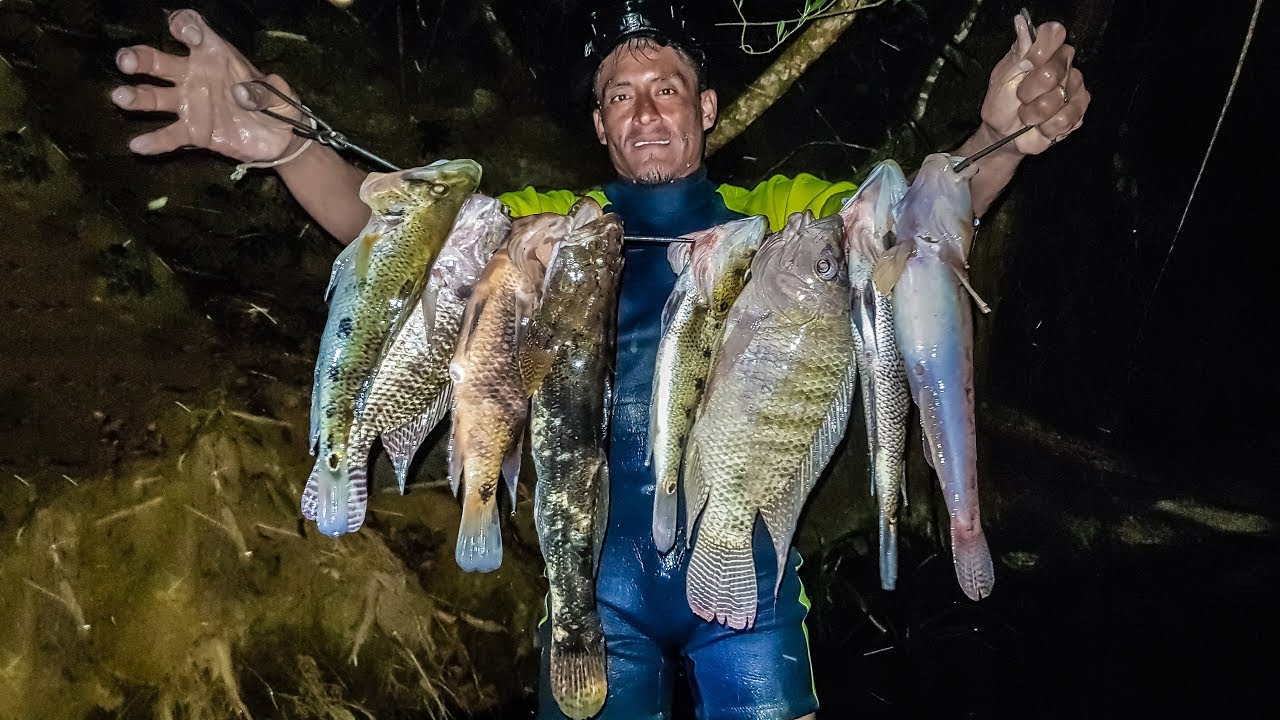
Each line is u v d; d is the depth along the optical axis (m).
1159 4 2.26
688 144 1.30
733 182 2.22
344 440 1.11
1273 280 2.55
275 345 1.67
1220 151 2.45
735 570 1.15
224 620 1.50
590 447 1.15
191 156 1.61
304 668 1.55
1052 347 2.48
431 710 1.64
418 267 1.11
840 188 1.28
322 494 1.10
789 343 1.16
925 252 1.12
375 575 1.65
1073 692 2.02
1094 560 2.33
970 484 1.13
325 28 1.87
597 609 1.15
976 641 2.11
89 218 1.49
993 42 2.22
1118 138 2.38
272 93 1.09
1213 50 2.33
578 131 2.09
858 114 2.27
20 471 1.40
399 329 1.13
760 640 1.18
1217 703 1.98
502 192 2.01
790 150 2.27
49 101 1.47
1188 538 2.37
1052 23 1.11
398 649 1.64
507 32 2.03
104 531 1.45
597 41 1.33
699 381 1.16
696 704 1.23
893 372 1.17
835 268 1.15
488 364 1.13
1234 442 2.57
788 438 1.16
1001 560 2.33
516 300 1.14
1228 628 2.13
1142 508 2.43
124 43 1.56
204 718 1.46
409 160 1.94
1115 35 2.28
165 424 1.53
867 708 2.01
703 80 1.35
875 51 2.23
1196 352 2.60
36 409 1.42
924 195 1.13
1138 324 2.52
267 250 1.71
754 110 2.08
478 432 1.13
